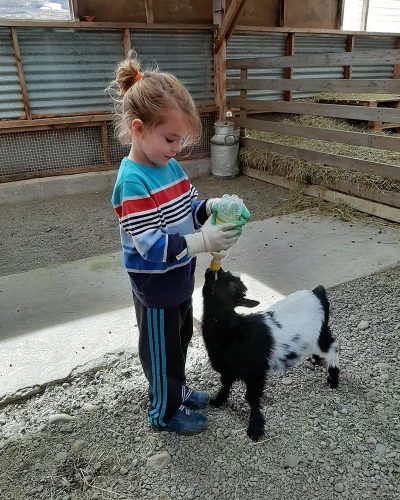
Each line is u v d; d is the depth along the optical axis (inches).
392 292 120.4
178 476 68.9
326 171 193.3
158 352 69.3
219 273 74.3
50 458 73.4
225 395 81.3
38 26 202.4
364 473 67.7
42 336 105.3
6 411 84.1
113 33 221.6
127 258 64.3
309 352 81.1
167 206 62.6
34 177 221.9
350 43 321.7
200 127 60.9
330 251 147.8
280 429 76.4
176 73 244.1
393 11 346.0
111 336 104.5
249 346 72.9
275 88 216.7
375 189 175.5
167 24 228.4
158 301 65.4
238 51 278.4
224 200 64.2
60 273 139.3
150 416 75.9
